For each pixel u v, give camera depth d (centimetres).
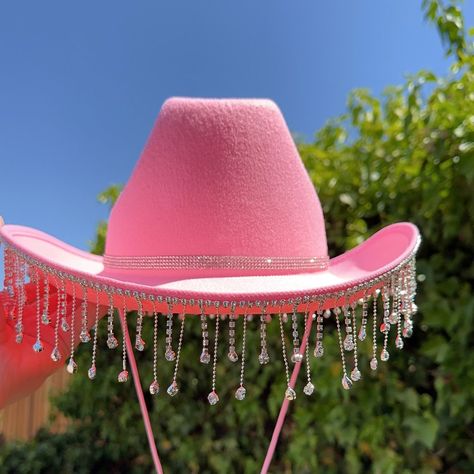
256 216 36
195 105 38
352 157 70
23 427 118
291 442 72
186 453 83
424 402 60
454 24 60
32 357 49
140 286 31
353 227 67
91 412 96
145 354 89
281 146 38
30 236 44
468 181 54
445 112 57
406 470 60
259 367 76
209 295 31
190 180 36
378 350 63
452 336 56
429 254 61
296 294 32
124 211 38
